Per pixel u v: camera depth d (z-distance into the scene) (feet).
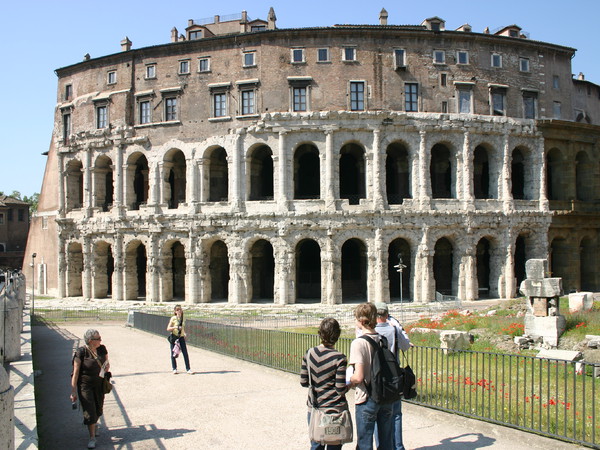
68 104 242.37
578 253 225.97
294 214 196.34
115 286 223.71
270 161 233.76
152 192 217.36
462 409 59.62
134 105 223.92
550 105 224.33
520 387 69.00
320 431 37.29
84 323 172.86
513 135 213.87
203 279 208.03
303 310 186.70
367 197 199.52
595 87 258.98
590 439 49.85
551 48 223.71
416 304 191.11
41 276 265.54
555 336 94.43
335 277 195.42
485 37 211.82
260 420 59.26
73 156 240.53
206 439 53.11
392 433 41.32
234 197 203.82
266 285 227.20
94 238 230.89
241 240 202.08
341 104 203.00
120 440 53.11
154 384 78.23
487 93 213.05
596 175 233.14
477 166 230.48
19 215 414.41
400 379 39.70
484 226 205.36
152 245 215.31
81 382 51.11
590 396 64.59
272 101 204.23
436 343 101.60
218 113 210.59
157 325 137.69
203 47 213.05
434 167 229.45
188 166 211.82
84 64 236.63
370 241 196.44
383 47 205.57
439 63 208.74
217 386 76.33
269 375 83.97
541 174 217.15
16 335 67.77
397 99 204.74
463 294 202.69
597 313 107.04
